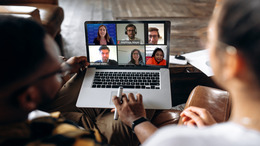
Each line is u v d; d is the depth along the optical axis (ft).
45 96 1.66
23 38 1.38
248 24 0.97
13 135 1.47
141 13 11.96
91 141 1.65
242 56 1.02
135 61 4.31
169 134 1.13
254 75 1.02
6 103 1.44
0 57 1.31
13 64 1.34
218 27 1.10
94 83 4.05
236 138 1.04
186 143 1.08
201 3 13.47
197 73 5.09
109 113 3.86
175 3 13.44
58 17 8.32
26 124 1.60
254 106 1.07
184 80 5.21
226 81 1.16
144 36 4.17
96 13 11.78
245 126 1.07
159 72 4.22
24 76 1.41
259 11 0.95
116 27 4.18
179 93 5.52
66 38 9.27
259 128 1.04
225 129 1.09
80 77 4.37
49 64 1.58
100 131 3.57
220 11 1.11
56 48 1.72
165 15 11.77
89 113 4.06
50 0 8.89
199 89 3.52
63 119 2.04
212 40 1.17
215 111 3.27
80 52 8.43
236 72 1.07
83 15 11.49
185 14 11.91
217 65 1.18
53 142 1.52
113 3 13.16
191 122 2.88
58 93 4.16
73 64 4.11
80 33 9.71
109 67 4.37
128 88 3.94
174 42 8.48
